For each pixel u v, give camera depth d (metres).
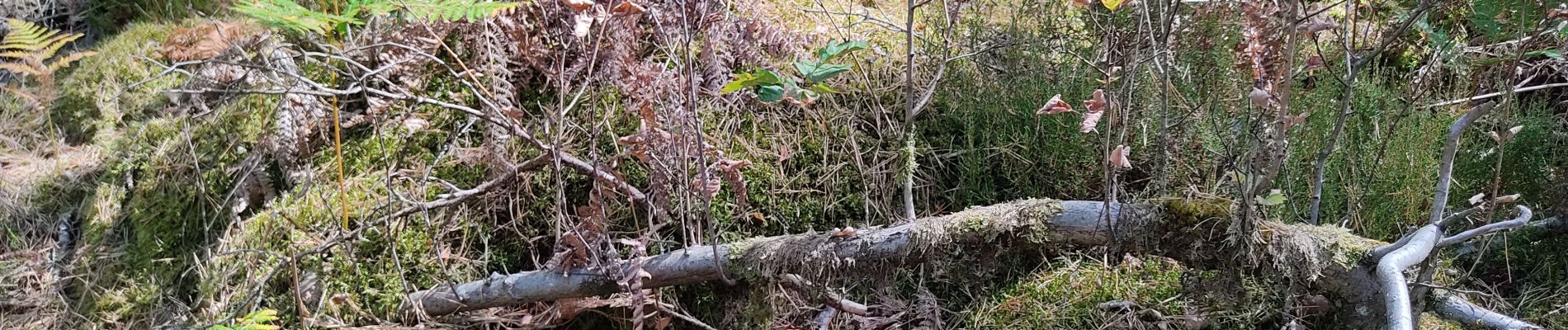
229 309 2.34
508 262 2.54
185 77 2.65
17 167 2.70
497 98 2.30
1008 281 2.45
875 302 2.42
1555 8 1.65
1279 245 1.85
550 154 2.28
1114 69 1.98
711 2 2.43
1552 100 2.65
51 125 2.79
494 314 2.37
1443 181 1.78
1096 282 2.38
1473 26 2.30
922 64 2.79
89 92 2.82
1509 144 2.32
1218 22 2.13
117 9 3.17
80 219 2.60
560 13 2.30
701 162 1.94
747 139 2.65
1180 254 1.97
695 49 2.64
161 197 2.57
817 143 2.70
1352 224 2.34
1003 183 2.69
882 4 3.26
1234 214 1.84
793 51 2.57
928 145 2.71
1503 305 2.21
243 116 2.59
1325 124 2.28
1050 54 2.61
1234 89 2.14
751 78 2.20
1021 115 2.60
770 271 2.11
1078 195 2.51
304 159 2.52
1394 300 1.61
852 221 2.66
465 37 2.51
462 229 2.51
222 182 2.54
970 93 2.68
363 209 2.45
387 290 2.37
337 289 2.36
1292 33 1.68
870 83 2.80
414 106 2.56
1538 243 2.31
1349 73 2.08
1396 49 2.66
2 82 2.96
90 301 2.44
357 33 2.53
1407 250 1.70
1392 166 2.31
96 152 2.70
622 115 2.57
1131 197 2.42
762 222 2.60
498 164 2.35
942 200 2.70
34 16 3.05
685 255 2.19
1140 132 2.30
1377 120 2.35
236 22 2.20
